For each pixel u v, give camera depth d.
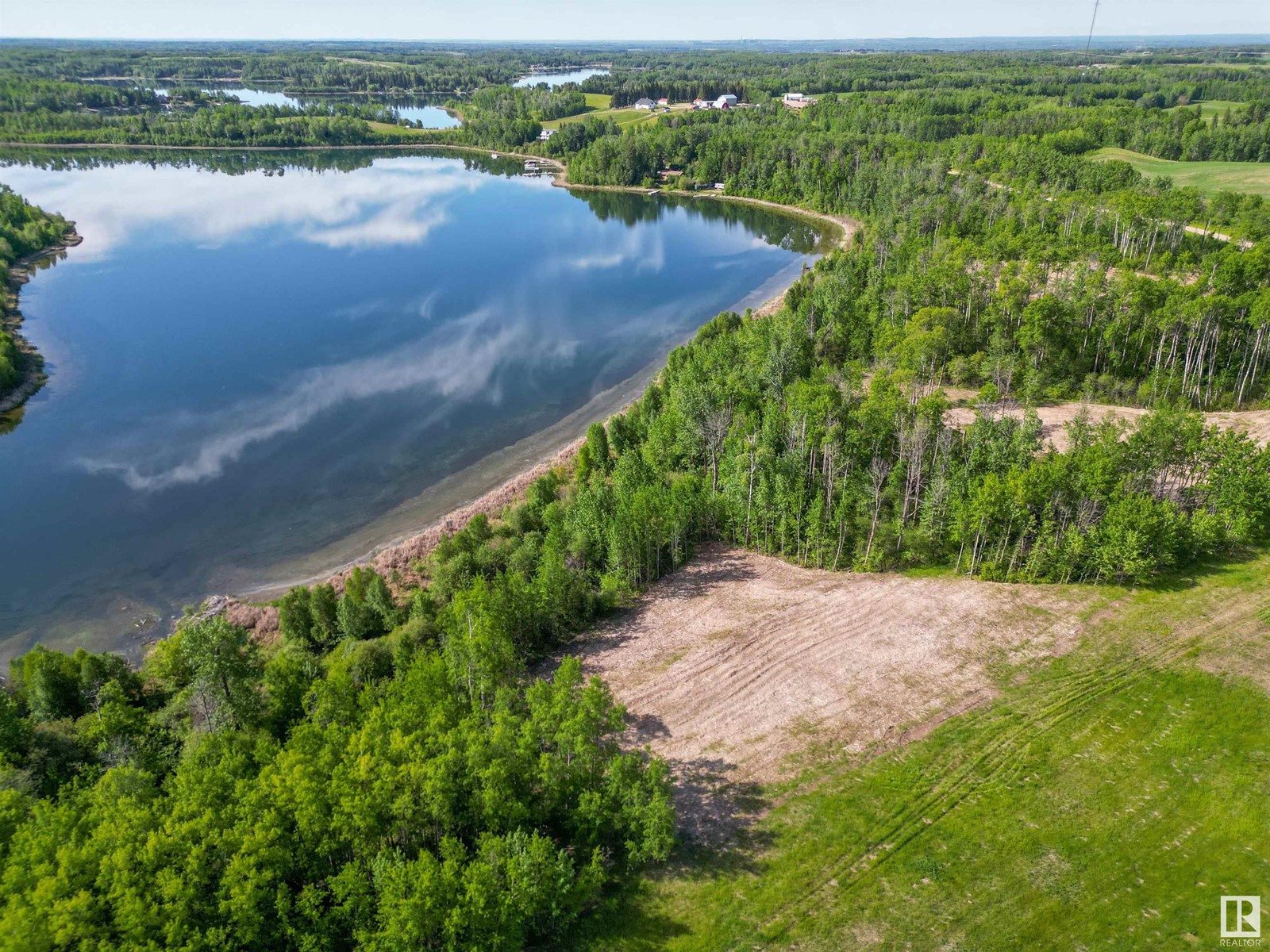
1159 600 68.81
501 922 39.88
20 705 62.62
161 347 150.12
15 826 44.03
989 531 74.69
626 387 134.62
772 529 83.12
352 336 157.75
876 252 159.00
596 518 82.44
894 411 87.88
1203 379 106.00
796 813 51.28
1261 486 72.44
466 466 109.19
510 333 160.38
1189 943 41.62
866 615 71.62
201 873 39.97
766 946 42.75
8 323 158.50
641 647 70.12
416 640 67.69
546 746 50.91
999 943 42.28
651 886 46.59
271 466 109.31
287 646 71.94
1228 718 55.88
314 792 43.16
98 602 82.62
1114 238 144.12
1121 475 75.38
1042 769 53.09
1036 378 106.44
